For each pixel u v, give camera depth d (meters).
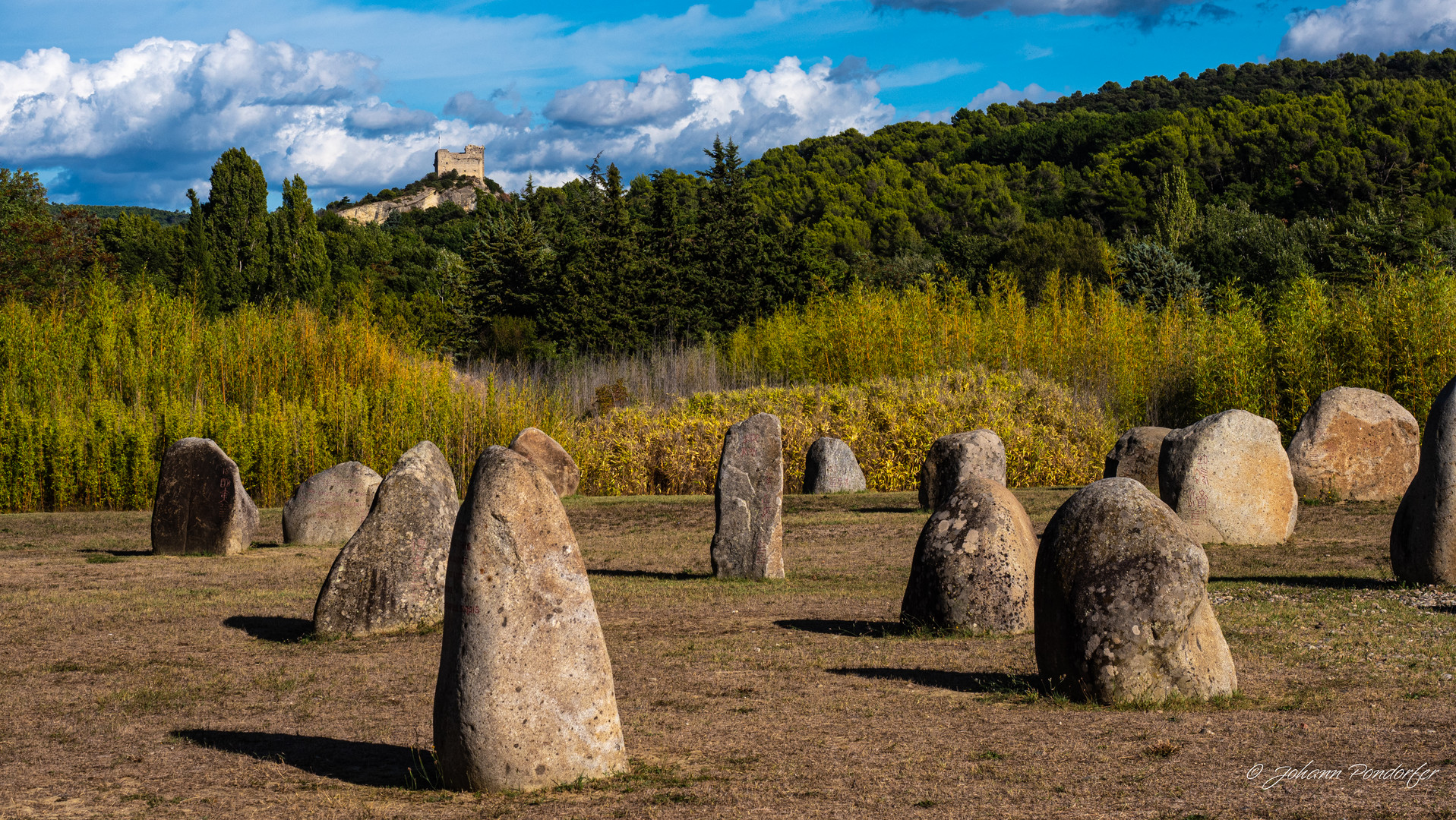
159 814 4.54
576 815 4.34
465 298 44.69
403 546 9.31
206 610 10.28
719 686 6.88
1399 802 4.24
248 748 5.67
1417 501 10.08
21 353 24.72
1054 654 6.28
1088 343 30.20
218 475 14.97
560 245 51.22
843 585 11.51
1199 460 13.71
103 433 21.97
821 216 84.00
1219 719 5.63
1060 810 4.29
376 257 69.69
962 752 5.20
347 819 4.43
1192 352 27.55
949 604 8.44
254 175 55.69
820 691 6.68
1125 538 6.15
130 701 6.75
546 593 4.93
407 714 6.39
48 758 5.50
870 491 22.69
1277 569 11.48
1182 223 64.50
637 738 5.66
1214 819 4.11
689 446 25.28
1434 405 10.05
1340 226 46.69
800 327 34.72
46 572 13.07
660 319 42.69
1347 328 22.67
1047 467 23.92
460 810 4.50
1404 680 6.43
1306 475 16.89
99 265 29.14
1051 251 51.53
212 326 27.59
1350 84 109.19
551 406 27.53
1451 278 23.69
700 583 11.77
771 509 12.13
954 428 24.50
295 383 26.09
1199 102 129.38
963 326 31.59
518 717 4.81
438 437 23.80
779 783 4.78
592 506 21.00
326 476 16.55
